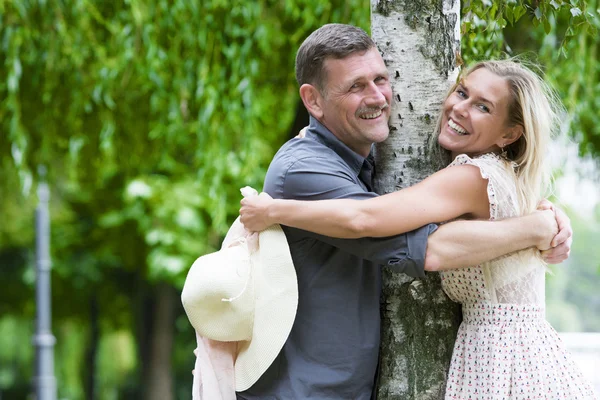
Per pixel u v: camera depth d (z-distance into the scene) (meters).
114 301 19.45
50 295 19.06
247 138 7.97
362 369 3.84
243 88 7.76
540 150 3.78
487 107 3.79
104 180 14.95
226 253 3.92
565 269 39.97
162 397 17.58
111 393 27.67
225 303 3.84
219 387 3.91
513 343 3.76
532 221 3.67
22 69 8.37
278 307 3.78
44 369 12.80
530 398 3.72
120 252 15.96
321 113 3.95
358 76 3.80
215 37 7.71
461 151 3.88
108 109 8.63
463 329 3.91
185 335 20.80
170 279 13.77
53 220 17.84
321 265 3.86
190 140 9.33
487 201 3.73
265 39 7.87
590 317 41.91
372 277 3.91
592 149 8.38
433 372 3.97
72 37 7.86
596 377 6.49
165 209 13.88
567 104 7.58
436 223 3.84
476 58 5.34
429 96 4.05
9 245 20.08
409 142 4.05
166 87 8.12
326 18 7.89
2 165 9.66
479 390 3.78
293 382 3.80
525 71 3.82
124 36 7.61
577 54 7.54
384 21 4.10
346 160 3.93
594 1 5.85
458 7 4.16
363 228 3.61
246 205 3.82
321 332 3.82
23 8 7.48
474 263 3.62
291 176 3.82
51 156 9.62
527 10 5.12
